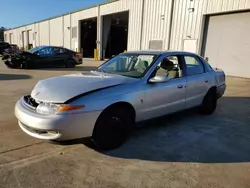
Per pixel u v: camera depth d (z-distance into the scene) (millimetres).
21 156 2977
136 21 17969
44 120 2699
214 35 12797
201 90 4668
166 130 4074
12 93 6457
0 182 2406
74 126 2766
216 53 12844
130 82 3383
